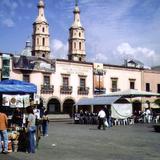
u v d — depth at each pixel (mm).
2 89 17344
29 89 18078
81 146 16031
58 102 50875
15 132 14594
